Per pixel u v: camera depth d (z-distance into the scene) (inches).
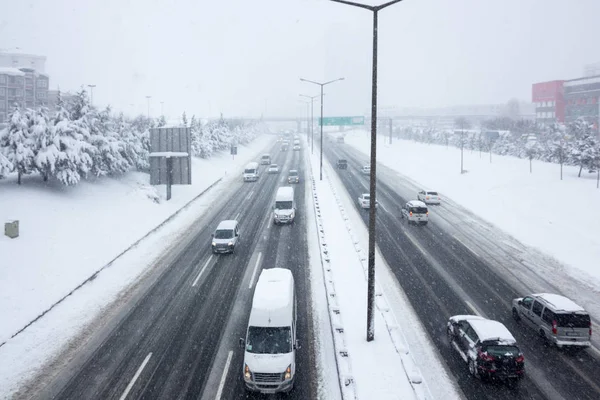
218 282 874.8
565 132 3565.5
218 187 2052.2
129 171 1818.4
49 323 699.4
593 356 603.8
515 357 533.0
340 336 647.1
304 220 1393.9
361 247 1103.6
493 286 858.8
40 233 1007.6
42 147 1255.5
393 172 2640.3
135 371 566.6
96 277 899.4
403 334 661.3
